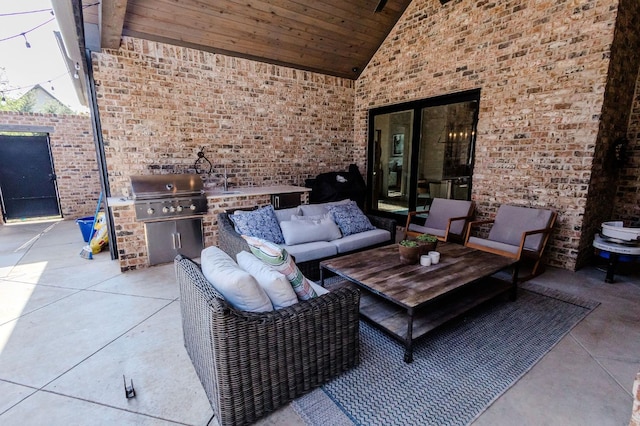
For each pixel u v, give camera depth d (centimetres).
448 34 425
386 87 526
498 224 371
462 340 216
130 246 350
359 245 340
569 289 297
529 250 327
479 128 407
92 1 295
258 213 324
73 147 635
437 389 169
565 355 198
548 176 349
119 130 377
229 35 411
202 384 171
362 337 221
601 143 322
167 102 403
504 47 370
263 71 476
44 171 626
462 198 450
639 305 264
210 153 445
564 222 343
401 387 171
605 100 306
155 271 351
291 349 153
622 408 155
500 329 229
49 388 171
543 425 145
